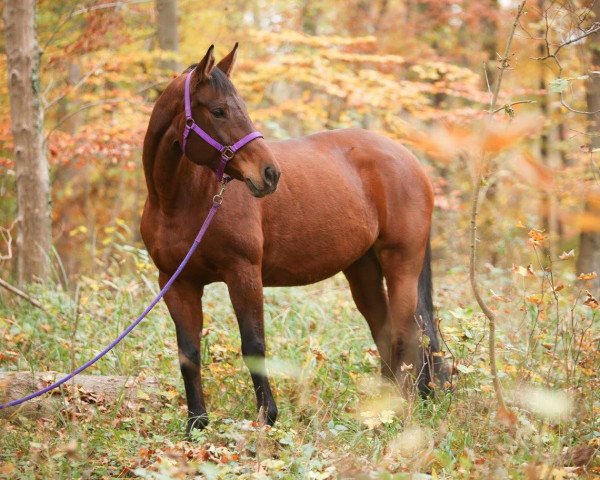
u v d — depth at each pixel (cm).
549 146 1347
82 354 686
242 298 545
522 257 1202
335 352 726
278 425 544
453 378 623
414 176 671
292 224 587
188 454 490
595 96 947
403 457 474
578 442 504
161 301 843
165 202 537
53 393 580
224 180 525
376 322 689
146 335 749
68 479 443
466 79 1424
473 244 462
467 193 1573
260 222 560
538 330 710
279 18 1931
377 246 668
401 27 1823
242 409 593
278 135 1246
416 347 642
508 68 455
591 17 619
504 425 502
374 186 651
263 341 549
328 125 1514
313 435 533
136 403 591
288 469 459
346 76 1337
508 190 1223
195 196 534
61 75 1476
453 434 507
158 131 527
